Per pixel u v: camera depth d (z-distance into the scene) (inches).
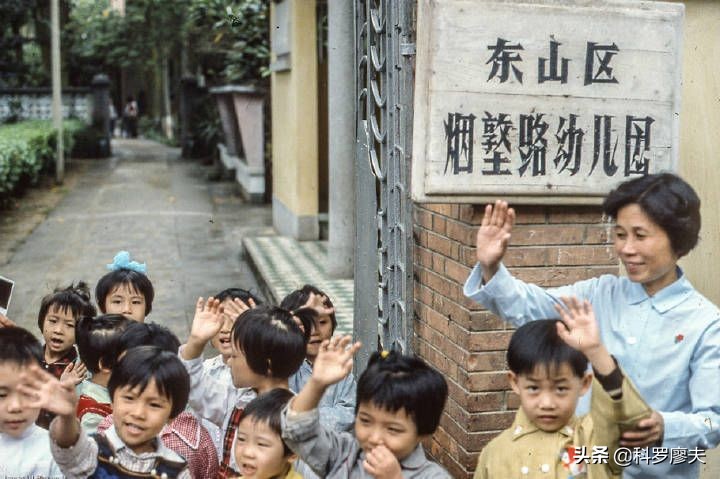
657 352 95.3
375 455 87.8
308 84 402.6
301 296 141.9
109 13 878.4
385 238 165.6
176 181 663.8
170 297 325.7
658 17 131.3
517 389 94.1
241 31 521.7
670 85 132.9
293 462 105.3
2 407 106.3
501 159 130.0
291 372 115.6
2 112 780.0
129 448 103.5
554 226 139.3
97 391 133.3
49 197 572.1
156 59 934.4
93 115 837.2
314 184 407.2
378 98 164.4
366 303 179.0
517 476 93.2
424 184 128.7
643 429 83.3
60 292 155.0
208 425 130.4
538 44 128.8
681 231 91.8
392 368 92.1
